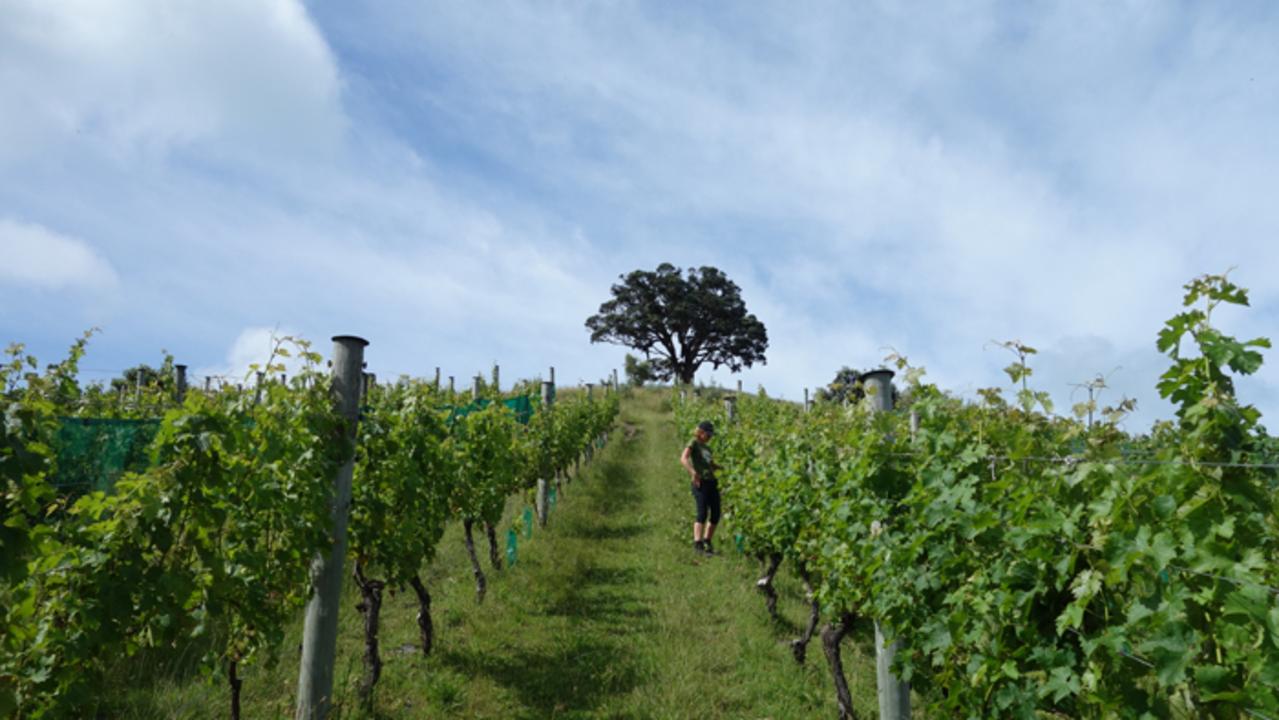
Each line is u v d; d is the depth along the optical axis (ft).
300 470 11.87
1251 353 6.57
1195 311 6.98
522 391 50.96
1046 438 9.36
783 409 39.11
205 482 9.80
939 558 9.59
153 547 9.29
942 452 10.24
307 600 12.30
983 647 8.55
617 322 171.94
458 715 13.89
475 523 24.03
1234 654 5.81
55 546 8.14
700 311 169.68
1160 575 6.39
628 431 84.94
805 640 16.89
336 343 13.03
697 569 25.90
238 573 10.62
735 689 15.37
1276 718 5.40
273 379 12.01
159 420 20.07
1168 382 7.14
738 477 25.43
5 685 7.46
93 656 8.82
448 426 22.49
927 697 12.31
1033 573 8.02
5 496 7.27
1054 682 7.57
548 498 34.47
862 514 12.03
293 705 13.96
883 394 12.06
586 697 14.94
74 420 17.69
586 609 21.01
